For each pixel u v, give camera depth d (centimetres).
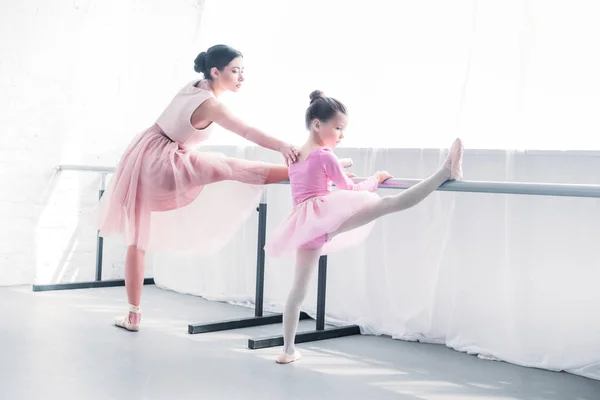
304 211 205
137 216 242
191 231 247
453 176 194
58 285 332
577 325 213
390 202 197
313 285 287
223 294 321
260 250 268
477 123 240
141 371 194
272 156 305
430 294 248
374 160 263
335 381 193
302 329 264
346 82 284
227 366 204
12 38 334
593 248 211
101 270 351
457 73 252
